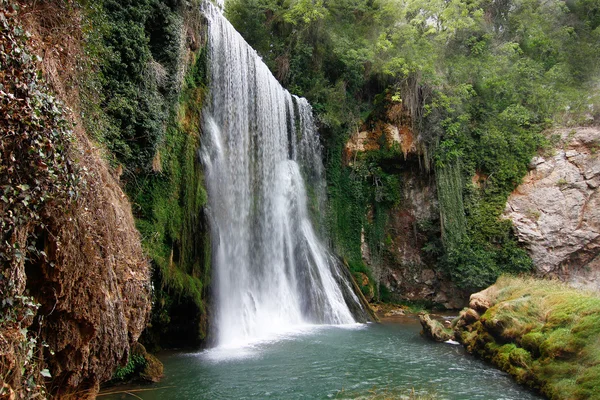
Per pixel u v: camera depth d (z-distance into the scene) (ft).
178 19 45.14
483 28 96.22
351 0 87.76
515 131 82.53
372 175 78.95
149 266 31.63
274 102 66.69
